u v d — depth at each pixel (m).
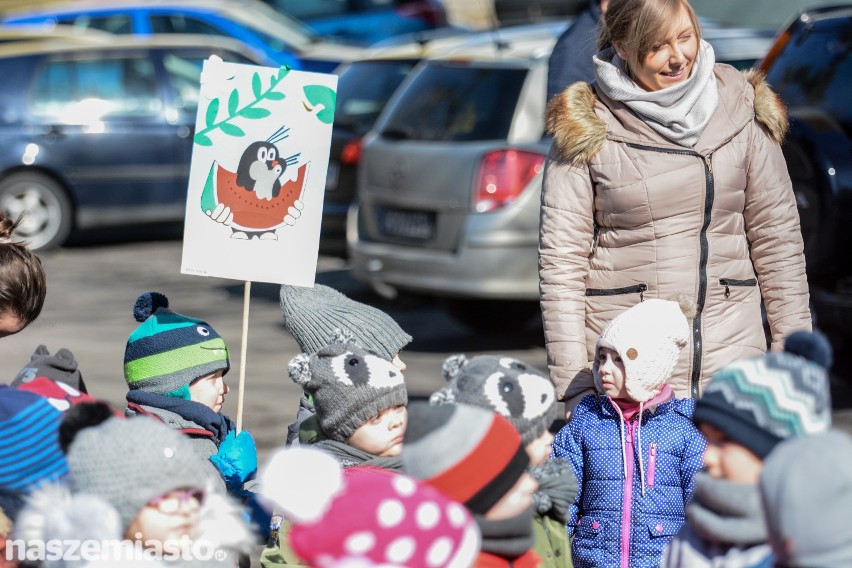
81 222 26.03
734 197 8.28
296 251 8.82
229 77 8.87
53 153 25.61
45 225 25.78
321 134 8.81
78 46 26.20
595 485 7.98
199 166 8.88
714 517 5.47
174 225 29.42
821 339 5.46
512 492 5.82
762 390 5.32
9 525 6.32
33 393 6.75
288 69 8.85
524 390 6.70
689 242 8.24
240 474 7.89
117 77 26.36
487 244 16.75
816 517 4.71
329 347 7.31
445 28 38.34
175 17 33.72
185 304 21.06
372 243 18.39
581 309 8.42
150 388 8.12
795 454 4.80
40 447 6.55
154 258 25.78
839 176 13.78
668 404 8.03
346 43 33.97
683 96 8.16
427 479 5.69
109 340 18.31
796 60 15.01
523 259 16.78
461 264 16.95
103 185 26.00
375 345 8.15
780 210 8.38
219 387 8.41
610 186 8.27
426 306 20.41
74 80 26.05
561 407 12.46
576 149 8.29
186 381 8.12
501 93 17.39
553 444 8.18
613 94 8.27
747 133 8.34
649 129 8.22
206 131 8.87
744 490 5.36
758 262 8.48
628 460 7.91
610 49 8.55
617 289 8.37
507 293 16.84
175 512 5.67
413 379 15.98
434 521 5.08
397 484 5.15
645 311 7.82
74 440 5.71
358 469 6.56
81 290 22.30
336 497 5.07
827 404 5.39
